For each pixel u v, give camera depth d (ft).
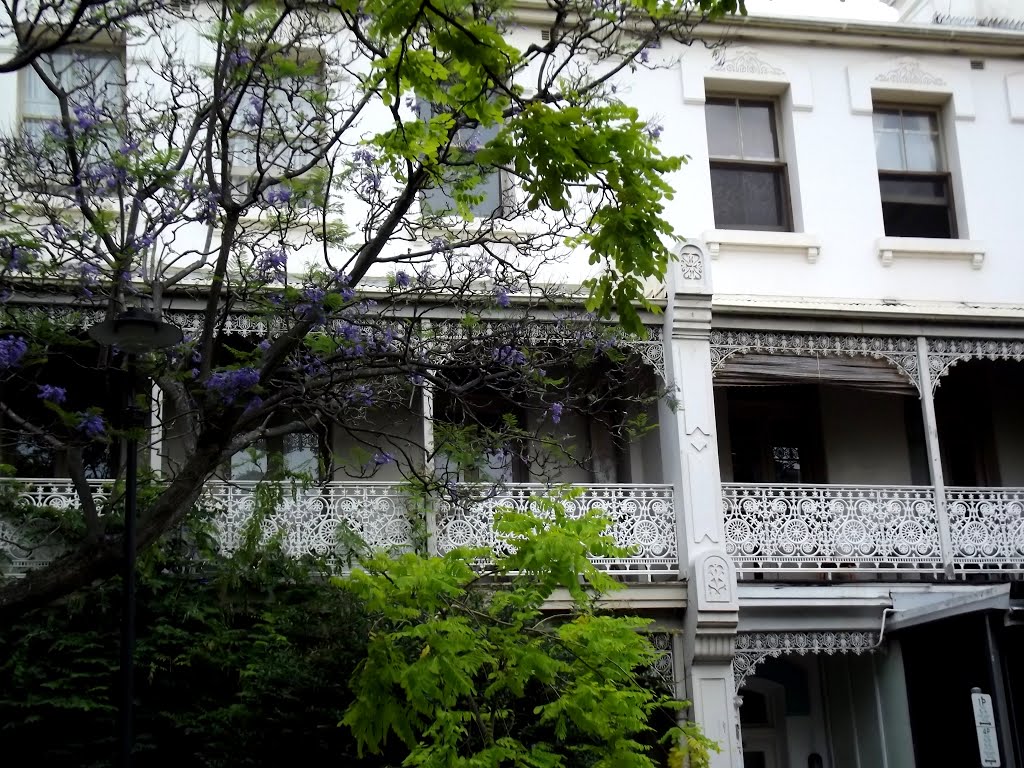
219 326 34.12
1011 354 50.83
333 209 41.60
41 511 40.57
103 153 43.98
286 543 43.14
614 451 51.62
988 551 48.67
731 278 52.06
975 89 56.34
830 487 48.24
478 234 35.78
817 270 52.95
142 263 35.27
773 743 53.47
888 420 54.54
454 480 46.11
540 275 49.47
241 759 37.42
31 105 47.50
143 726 39.65
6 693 38.27
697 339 47.73
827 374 49.29
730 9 25.61
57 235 33.78
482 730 30.12
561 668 30.60
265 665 37.63
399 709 29.78
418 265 47.83
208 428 28.25
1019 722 43.60
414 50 27.02
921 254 54.03
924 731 46.78
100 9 38.70
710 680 45.24
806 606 46.93
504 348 36.17
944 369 50.11
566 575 30.32
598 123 26.81
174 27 47.96
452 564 30.30
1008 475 55.01
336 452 48.78
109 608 39.47
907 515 48.55
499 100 27.45
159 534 27.96
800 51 54.90
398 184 49.01
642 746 31.63
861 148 54.60
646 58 37.06
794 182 53.83
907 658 47.91
